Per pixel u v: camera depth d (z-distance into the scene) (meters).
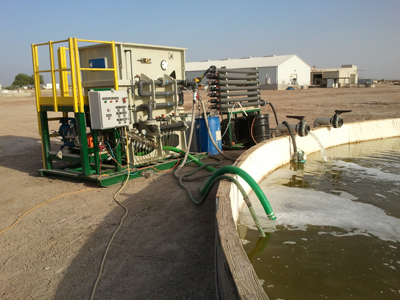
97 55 7.02
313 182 6.45
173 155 7.91
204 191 5.15
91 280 3.30
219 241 2.75
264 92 44.78
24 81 103.19
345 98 28.66
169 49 7.75
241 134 9.85
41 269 3.52
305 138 9.03
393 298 2.94
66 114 7.54
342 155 8.92
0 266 3.61
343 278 3.25
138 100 7.00
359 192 5.79
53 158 7.15
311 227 4.43
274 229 4.40
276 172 7.26
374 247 3.88
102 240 4.12
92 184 6.45
